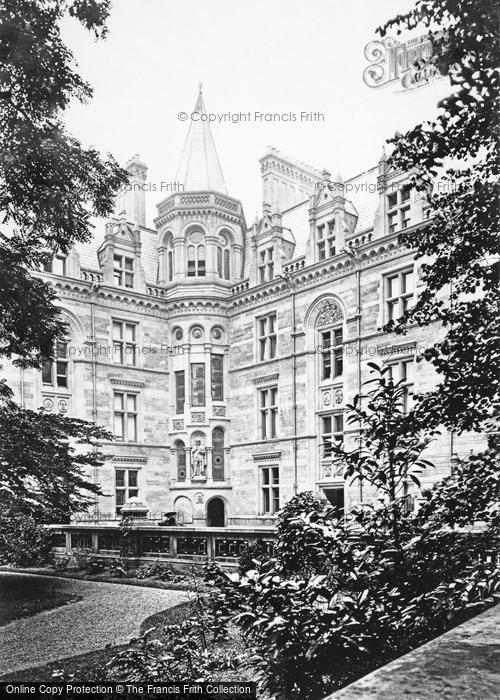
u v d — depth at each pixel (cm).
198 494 2938
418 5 527
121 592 1580
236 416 3053
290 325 2811
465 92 512
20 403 2544
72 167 1066
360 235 2547
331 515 593
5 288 1062
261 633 461
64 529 2212
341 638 424
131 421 2975
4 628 1212
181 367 3083
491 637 185
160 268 3275
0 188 1061
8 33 945
